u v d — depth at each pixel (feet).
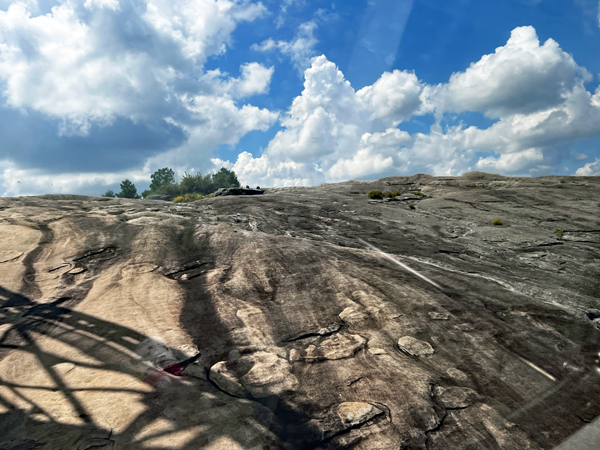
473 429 6.42
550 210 36.42
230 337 9.51
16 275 12.43
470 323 10.81
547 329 10.64
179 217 22.45
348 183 70.69
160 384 7.36
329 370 8.20
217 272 14.23
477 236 26.96
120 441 5.74
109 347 8.70
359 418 6.60
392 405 7.01
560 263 20.34
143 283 12.86
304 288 13.12
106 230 18.08
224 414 6.54
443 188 58.44
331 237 25.36
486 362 8.71
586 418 6.74
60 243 15.81
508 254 22.36
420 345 9.42
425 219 33.17
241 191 60.18
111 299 11.43
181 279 13.55
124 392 7.03
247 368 8.13
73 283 12.41
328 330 10.18
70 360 8.11
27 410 6.41
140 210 24.40
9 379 7.32
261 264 15.23
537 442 6.14
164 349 8.74
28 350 8.43
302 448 5.86
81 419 6.22
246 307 11.42
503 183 57.52
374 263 16.60
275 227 27.68
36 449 5.51
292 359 8.66
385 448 5.94
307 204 40.40
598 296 14.67
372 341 9.58
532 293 14.48
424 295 12.85
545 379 8.05
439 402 7.14
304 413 6.73
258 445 5.83
